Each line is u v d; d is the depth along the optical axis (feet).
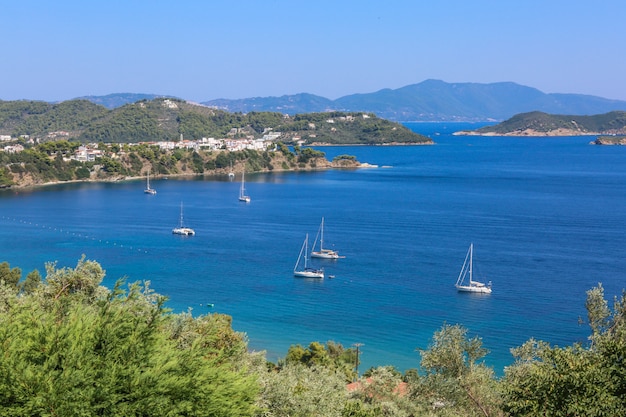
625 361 77.82
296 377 125.18
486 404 108.78
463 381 111.86
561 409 76.28
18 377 63.00
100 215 581.53
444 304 307.99
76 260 391.45
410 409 116.88
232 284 344.08
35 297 103.60
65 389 63.05
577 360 81.30
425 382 117.39
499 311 295.69
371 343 255.29
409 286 342.64
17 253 408.46
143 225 531.09
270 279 356.38
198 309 296.51
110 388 64.80
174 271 370.53
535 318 285.43
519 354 113.39
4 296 104.17
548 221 565.94
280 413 100.78
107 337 71.51
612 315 121.80
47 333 70.54
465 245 454.81
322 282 351.05
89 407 62.59
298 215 602.44
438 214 611.06
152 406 64.44
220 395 69.72
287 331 268.41
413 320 284.00
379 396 132.16
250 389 74.64
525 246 449.89
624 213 615.57
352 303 310.24
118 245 444.14
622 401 74.28
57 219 552.41
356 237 489.67
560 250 434.30
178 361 71.31
